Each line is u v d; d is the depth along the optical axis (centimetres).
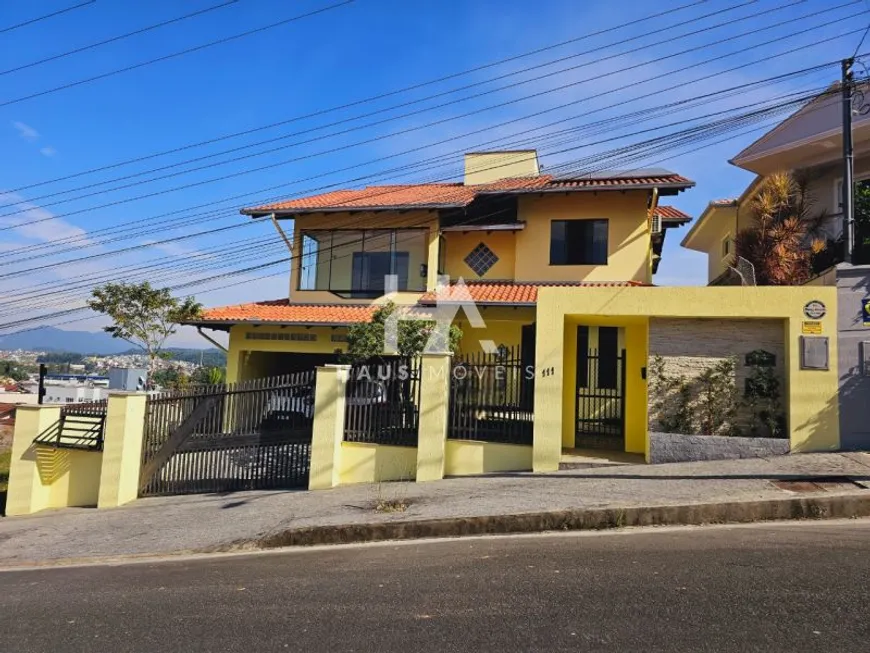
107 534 860
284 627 434
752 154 1452
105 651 416
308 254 1684
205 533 802
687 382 926
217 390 1105
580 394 1120
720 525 654
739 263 1308
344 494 927
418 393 1013
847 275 873
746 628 385
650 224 1630
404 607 457
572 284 1550
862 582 456
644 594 452
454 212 1630
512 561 564
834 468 772
